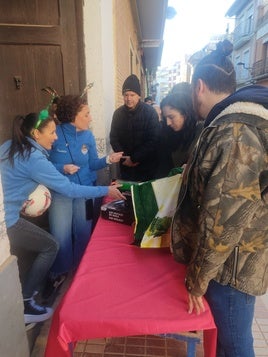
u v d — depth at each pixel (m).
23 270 2.31
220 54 1.04
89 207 2.41
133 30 7.57
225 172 0.85
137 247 1.45
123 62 5.22
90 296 1.10
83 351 1.68
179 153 2.14
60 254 2.22
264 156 0.87
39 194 1.79
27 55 2.77
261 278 1.00
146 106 3.09
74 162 2.25
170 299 1.09
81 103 2.16
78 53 2.80
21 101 2.85
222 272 1.00
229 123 0.88
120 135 3.17
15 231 1.78
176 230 1.15
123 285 1.17
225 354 1.22
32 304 1.84
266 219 0.95
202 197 0.92
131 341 1.74
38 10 2.69
